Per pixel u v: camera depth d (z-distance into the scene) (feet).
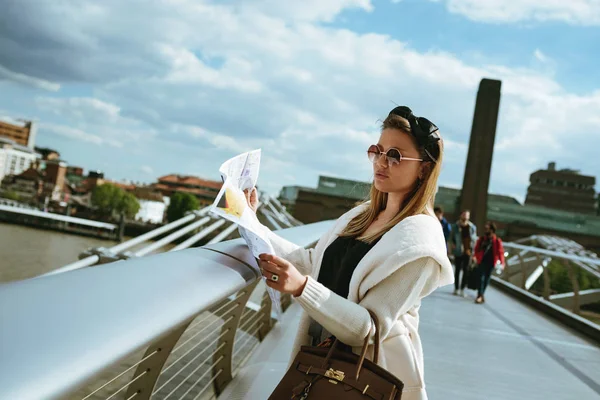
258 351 11.55
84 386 2.08
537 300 30.91
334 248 5.52
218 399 8.57
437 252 4.68
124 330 2.41
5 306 2.14
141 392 5.28
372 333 4.55
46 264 184.75
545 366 16.69
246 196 5.33
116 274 3.06
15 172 507.71
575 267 32.07
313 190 173.68
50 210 438.81
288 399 4.25
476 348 18.01
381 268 4.67
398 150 5.12
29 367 1.84
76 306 2.39
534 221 236.84
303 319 5.51
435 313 24.36
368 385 4.14
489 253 30.09
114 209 435.94
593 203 368.48
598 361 18.39
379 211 5.50
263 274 4.35
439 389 13.07
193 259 4.08
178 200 429.79
